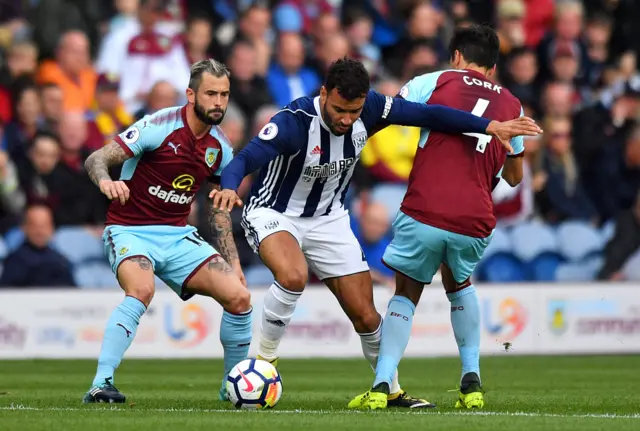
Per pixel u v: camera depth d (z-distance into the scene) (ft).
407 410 72.90
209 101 77.71
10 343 139.85
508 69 177.27
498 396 90.68
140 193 80.12
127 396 88.38
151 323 142.61
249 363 73.92
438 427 61.31
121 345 76.95
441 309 147.84
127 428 60.13
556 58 183.83
